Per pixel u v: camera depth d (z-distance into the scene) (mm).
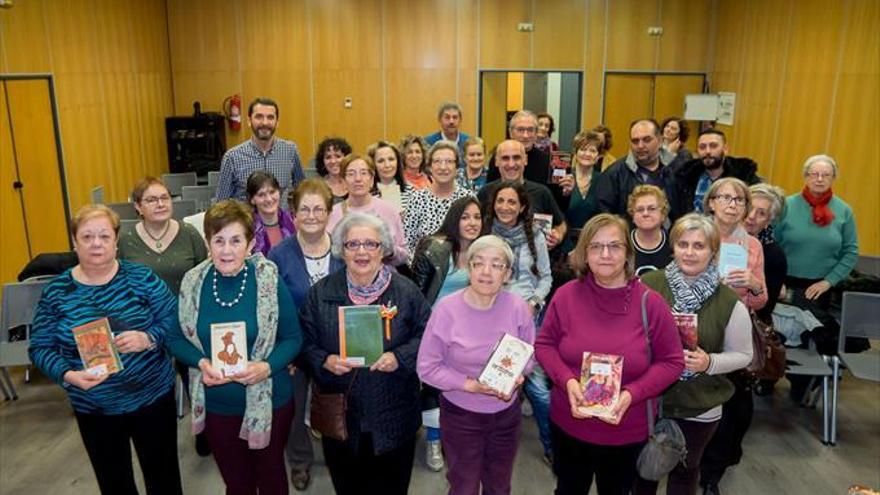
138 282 2504
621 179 4215
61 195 6828
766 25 8383
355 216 2428
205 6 9633
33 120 6363
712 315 2467
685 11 9883
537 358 2432
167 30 9656
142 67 8836
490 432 2545
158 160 9367
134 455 3529
